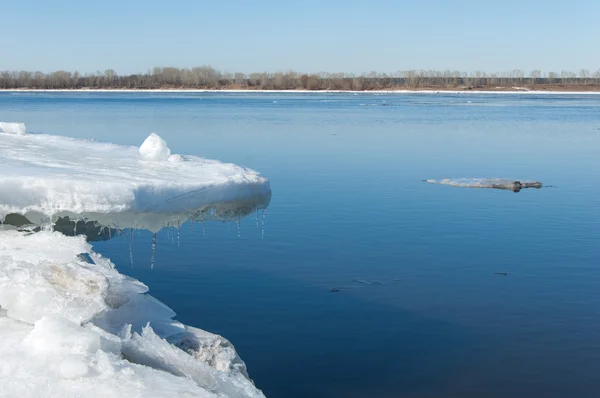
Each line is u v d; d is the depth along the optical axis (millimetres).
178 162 14672
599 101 105125
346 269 12891
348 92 158375
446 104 90188
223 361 7539
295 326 10234
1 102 85062
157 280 11969
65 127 40500
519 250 14414
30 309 6754
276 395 8383
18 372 5633
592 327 10484
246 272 12539
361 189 21016
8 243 8844
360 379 8805
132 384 5691
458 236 15484
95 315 7020
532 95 141125
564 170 26688
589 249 14555
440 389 8625
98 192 10812
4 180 10500
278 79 170625
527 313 10984
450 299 11516
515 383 8812
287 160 27734
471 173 25438
